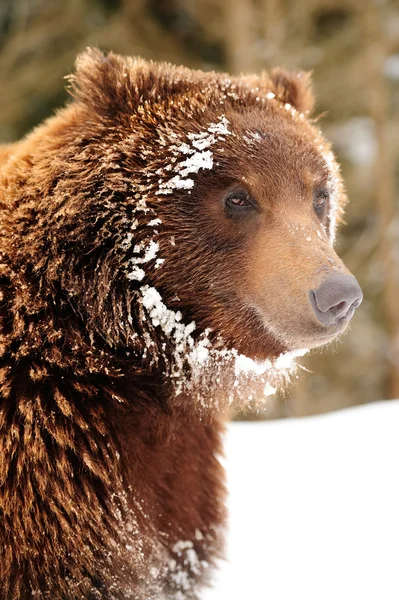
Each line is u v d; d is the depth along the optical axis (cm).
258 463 1128
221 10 2911
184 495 686
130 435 630
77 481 601
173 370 639
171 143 627
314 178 657
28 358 605
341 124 3134
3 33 3012
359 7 2900
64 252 614
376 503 929
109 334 617
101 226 615
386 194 2992
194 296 629
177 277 625
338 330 600
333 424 1292
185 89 673
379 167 2991
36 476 583
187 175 619
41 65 2850
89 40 2833
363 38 2898
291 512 934
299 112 748
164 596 677
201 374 646
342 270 585
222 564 790
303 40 2862
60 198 619
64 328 614
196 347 639
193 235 622
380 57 2933
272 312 607
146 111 650
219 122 636
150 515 648
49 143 668
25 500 577
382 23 3022
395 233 3122
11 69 2880
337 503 945
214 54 3153
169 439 655
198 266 624
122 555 611
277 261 604
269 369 670
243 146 628
